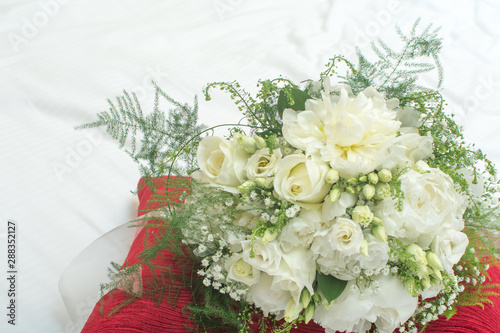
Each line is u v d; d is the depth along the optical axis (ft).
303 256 2.02
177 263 2.32
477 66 4.31
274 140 2.06
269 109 2.28
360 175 1.93
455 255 2.02
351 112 1.97
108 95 3.90
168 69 4.15
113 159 3.59
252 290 2.10
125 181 3.52
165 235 2.16
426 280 2.02
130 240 2.59
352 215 1.93
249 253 1.99
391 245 1.99
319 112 2.04
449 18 4.72
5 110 3.71
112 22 4.51
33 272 3.06
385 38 4.47
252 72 4.20
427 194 1.97
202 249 2.08
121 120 2.45
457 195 2.03
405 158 1.98
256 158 2.01
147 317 2.23
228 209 2.08
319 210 1.99
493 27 4.65
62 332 2.90
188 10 4.73
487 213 2.27
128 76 4.05
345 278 2.02
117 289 2.30
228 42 4.43
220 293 2.24
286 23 4.67
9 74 3.89
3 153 3.49
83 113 3.76
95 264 2.52
